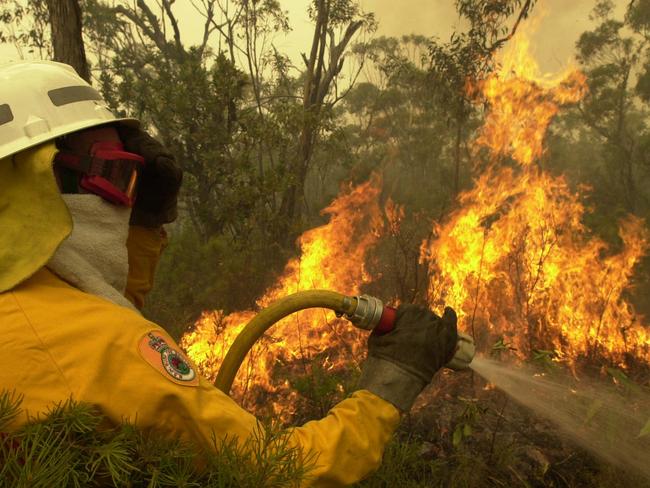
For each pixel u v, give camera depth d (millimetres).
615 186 16797
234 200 9172
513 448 2461
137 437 874
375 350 1151
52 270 965
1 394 832
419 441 2574
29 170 926
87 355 864
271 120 10000
